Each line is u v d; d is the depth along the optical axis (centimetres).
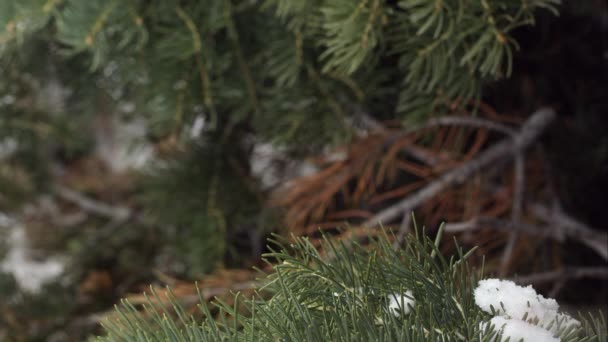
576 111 200
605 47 195
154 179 215
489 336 61
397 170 195
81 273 312
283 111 166
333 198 189
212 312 140
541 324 64
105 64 170
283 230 190
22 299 291
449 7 110
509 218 177
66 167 386
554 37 186
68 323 279
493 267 167
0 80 230
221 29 166
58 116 269
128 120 246
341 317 66
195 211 201
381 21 114
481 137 168
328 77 159
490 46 114
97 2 143
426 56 118
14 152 324
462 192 171
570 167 191
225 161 210
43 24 140
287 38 156
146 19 157
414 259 70
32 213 362
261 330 67
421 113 144
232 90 162
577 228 158
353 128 164
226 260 200
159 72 159
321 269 72
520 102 189
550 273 146
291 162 208
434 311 65
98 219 355
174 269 281
